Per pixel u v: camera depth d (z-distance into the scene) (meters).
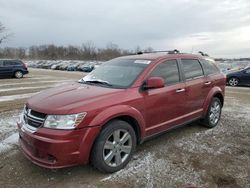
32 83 15.20
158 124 4.38
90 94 3.73
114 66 4.80
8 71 19.14
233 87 15.39
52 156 3.27
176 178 3.56
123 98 3.79
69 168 3.81
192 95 5.06
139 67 4.42
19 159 4.10
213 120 5.84
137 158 4.17
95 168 3.70
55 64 46.06
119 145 3.73
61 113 3.28
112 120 3.67
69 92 3.89
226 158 4.21
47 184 3.41
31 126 3.50
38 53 95.81
